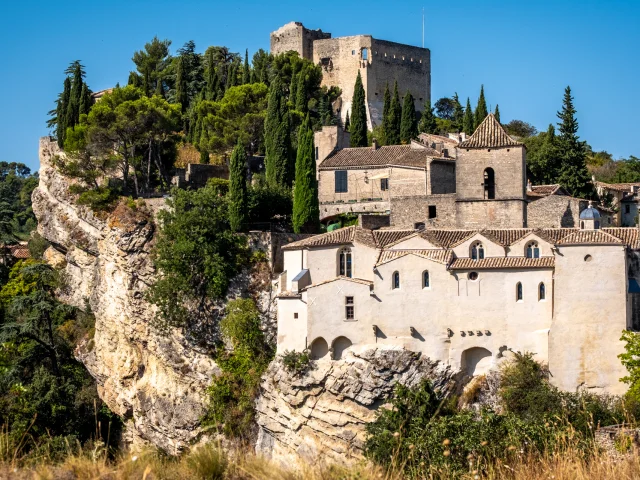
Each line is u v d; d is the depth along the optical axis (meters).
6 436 42.16
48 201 131.50
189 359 97.00
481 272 83.25
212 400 93.75
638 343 77.12
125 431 106.81
